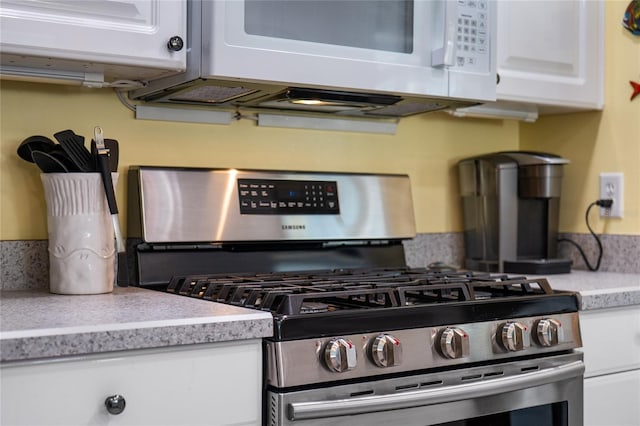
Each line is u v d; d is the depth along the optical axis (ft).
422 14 5.63
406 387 4.42
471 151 7.55
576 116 7.39
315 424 4.10
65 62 4.76
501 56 6.46
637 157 6.85
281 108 6.20
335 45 5.28
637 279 6.34
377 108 6.23
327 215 6.23
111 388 3.68
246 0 4.96
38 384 3.51
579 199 7.36
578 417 5.29
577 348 5.43
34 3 4.48
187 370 3.88
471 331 4.70
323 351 4.14
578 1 6.93
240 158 6.23
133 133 5.79
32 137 5.16
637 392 5.82
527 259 7.06
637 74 6.84
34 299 4.74
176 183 5.63
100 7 4.66
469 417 4.68
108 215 5.05
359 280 5.10
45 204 5.45
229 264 5.83
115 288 5.41
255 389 4.08
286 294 4.26
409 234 6.68
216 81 5.04
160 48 4.87
